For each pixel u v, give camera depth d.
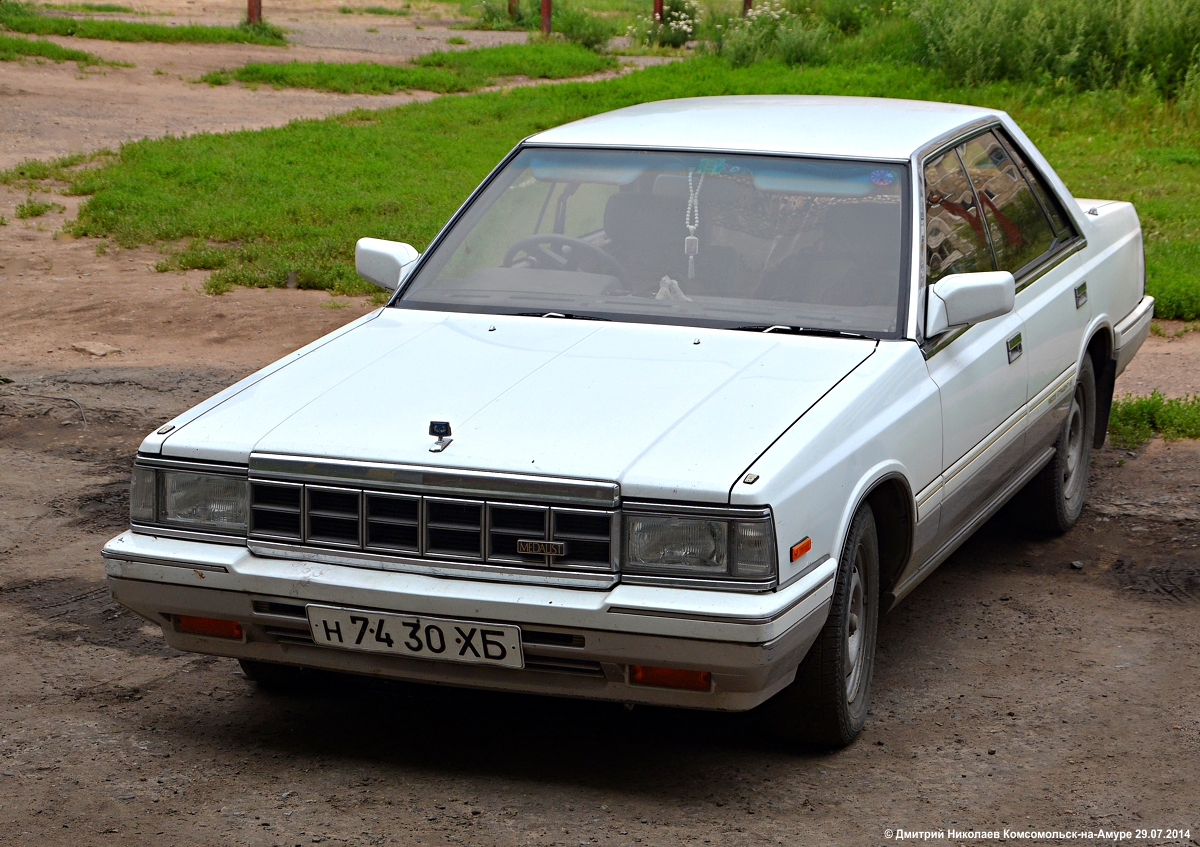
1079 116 17.22
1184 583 5.16
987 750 3.79
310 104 21.50
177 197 13.60
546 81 25.38
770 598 3.16
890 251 4.28
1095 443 6.12
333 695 4.19
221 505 3.54
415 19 38.22
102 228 12.51
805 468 3.35
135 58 25.17
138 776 3.61
